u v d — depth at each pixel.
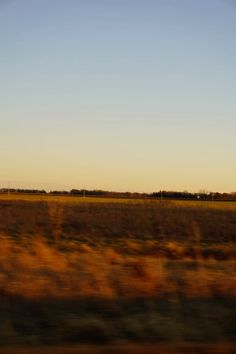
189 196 138.25
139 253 24.12
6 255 18.16
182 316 9.82
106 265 16.11
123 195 143.25
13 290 11.45
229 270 16.20
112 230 34.97
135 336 8.54
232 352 8.00
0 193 143.00
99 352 7.74
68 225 36.72
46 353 7.61
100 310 10.12
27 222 36.69
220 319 9.73
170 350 7.89
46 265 15.57
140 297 11.38
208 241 31.27
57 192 154.38
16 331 8.62
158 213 51.41
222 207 70.00
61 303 10.61
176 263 17.88
